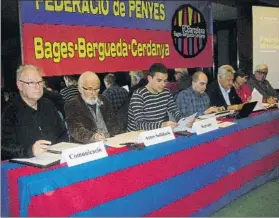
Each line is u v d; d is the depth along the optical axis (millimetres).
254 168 2504
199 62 3668
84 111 1955
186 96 2625
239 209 2291
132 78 3037
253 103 2498
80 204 1367
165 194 1756
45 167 1375
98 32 2736
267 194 2561
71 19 2543
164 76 2271
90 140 1793
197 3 3641
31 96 1667
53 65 2443
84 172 1388
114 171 1503
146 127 2086
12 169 1372
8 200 1348
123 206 1543
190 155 1908
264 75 3619
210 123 2117
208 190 2045
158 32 3240
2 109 1663
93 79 1984
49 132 1760
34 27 2332
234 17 4395
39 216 1244
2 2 2283
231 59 4406
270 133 2684
